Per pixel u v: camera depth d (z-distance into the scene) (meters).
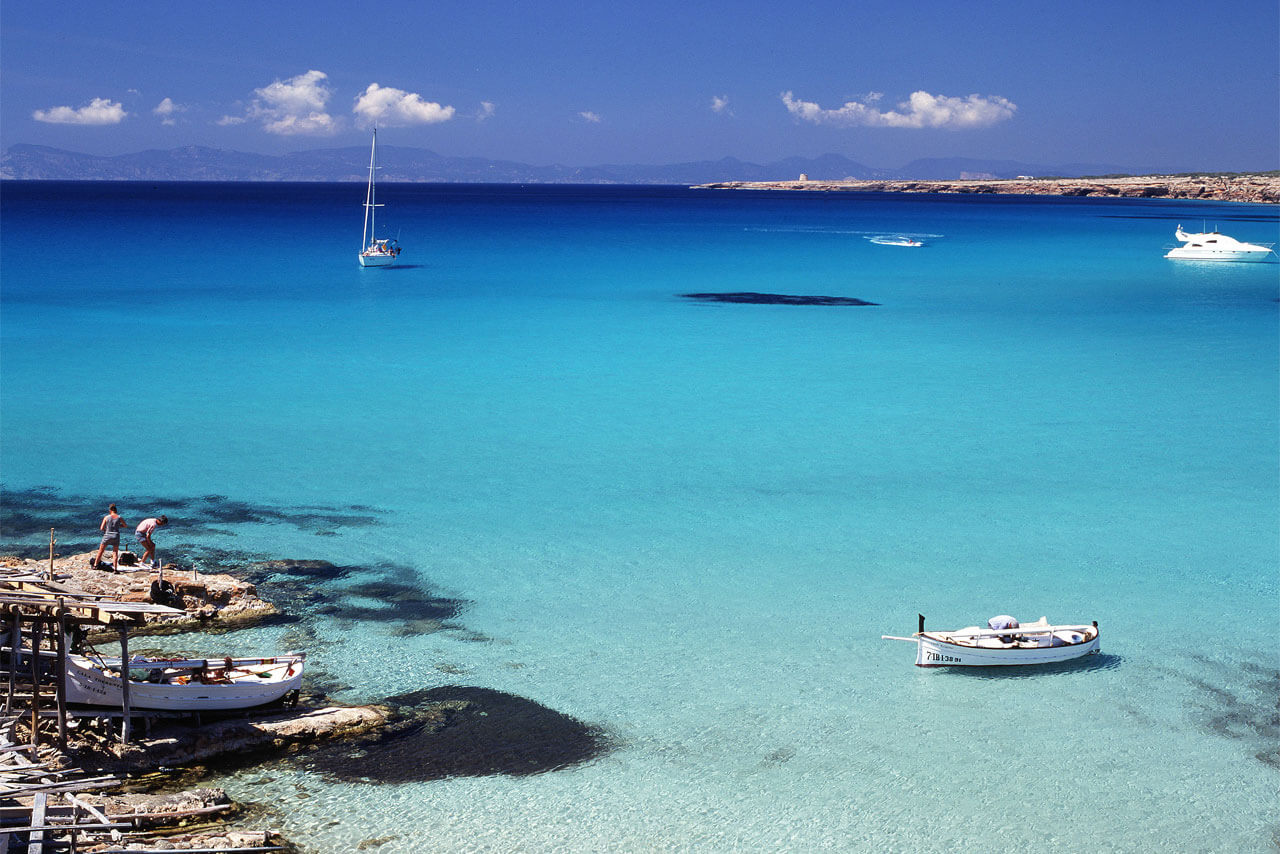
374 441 38.97
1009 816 17.98
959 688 22.22
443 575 27.31
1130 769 19.41
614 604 25.89
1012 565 28.69
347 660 22.66
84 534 28.98
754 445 39.53
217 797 17.34
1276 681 22.64
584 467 36.59
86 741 18.33
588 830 17.30
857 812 18.03
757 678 22.44
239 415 42.00
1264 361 56.16
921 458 38.22
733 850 16.92
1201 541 30.61
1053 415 44.38
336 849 16.47
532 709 20.95
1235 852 17.19
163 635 23.25
